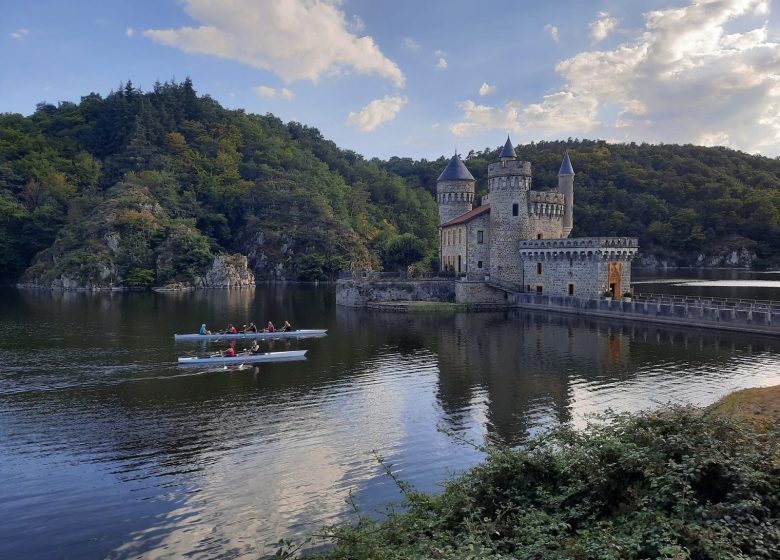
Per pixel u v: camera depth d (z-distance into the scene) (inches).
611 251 2849.4
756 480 491.2
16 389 1450.5
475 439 1070.4
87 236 5831.7
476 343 2101.4
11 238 6131.9
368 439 1083.3
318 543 714.8
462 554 472.4
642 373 1572.3
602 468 572.4
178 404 1316.4
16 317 3006.9
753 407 1107.3
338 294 3666.3
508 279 3299.7
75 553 705.0
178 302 3973.9
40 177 6776.6
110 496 853.2
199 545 720.3
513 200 3260.3
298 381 1536.7
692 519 468.4
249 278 6013.8
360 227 7357.3
